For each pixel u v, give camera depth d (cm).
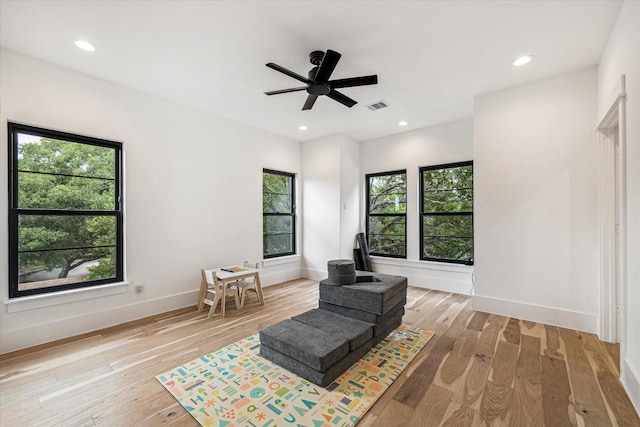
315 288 465
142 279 330
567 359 232
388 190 524
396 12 205
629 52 190
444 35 232
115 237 317
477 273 348
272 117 418
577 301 290
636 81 180
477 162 346
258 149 468
